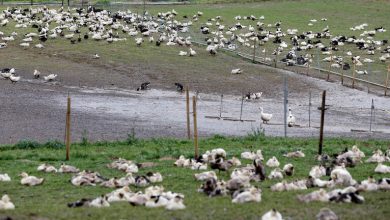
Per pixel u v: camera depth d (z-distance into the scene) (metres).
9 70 113.06
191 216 35.59
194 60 133.00
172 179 47.00
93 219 35.03
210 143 67.75
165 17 192.88
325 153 59.19
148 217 35.41
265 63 134.50
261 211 36.38
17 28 162.00
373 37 168.75
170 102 98.50
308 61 132.75
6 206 37.22
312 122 88.56
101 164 55.03
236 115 91.06
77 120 82.56
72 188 44.25
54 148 64.38
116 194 39.50
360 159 56.09
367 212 36.47
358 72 126.94
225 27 180.88
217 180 44.53
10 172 50.41
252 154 56.50
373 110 97.94
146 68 122.88
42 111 87.00
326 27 181.62
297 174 49.19
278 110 96.31
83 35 154.25
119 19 183.38
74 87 105.75
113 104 94.56
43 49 138.50
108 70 120.69
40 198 41.12
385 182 42.12
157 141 68.81
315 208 37.03
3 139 70.50
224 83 114.12
